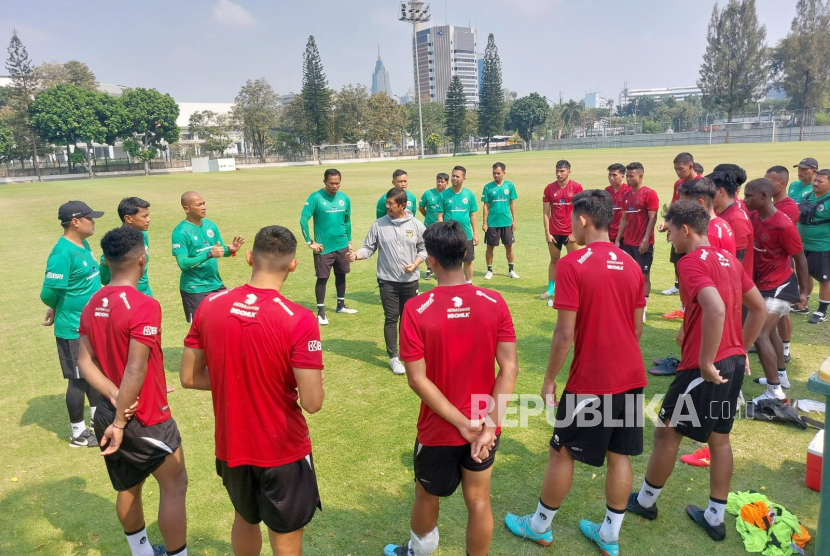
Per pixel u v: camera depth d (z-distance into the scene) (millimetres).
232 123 80938
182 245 6125
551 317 8023
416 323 2740
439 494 2898
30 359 7285
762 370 5965
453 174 9359
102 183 47656
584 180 25625
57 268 4531
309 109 79250
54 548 3607
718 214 4836
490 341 2783
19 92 65375
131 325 2971
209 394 5988
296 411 2732
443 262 2758
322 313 8234
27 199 32656
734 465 4234
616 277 3115
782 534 3389
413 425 5102
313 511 2842
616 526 3258
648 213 7914
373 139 88312
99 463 4703
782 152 41312
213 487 4234
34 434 5230
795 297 5008
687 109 128250
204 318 2656
